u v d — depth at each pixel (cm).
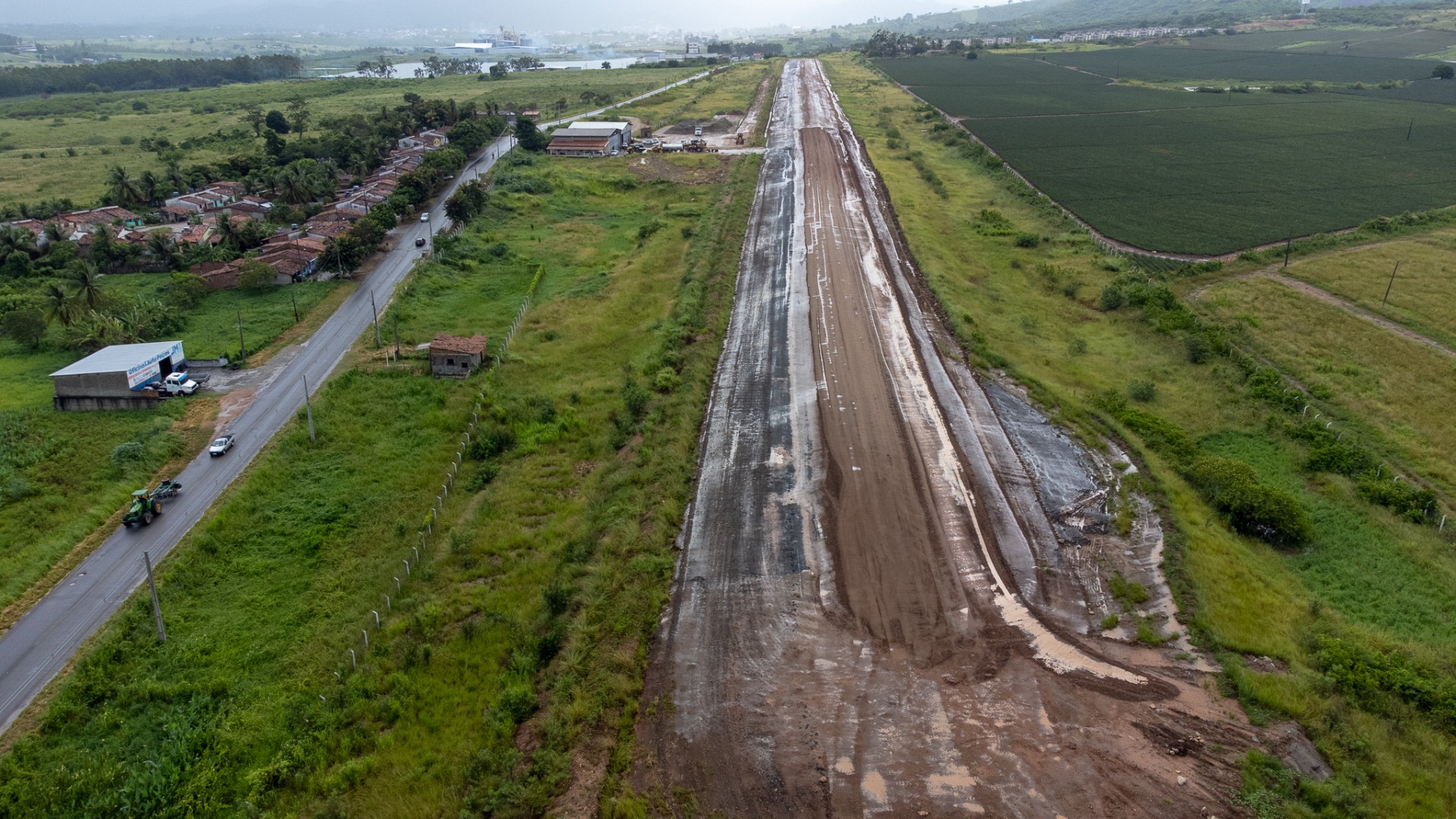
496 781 2862
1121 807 2698
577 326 6938
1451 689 3109
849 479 4531
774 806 2742
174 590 3956
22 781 2975
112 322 6738
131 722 3259
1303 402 5419
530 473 4909
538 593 3881
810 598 3706
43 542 4291
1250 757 2836
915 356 5991
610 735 3027
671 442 4928
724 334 6544
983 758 2895
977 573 3850
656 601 3681
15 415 5541
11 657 3538
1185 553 3938
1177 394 5719
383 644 3612
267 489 4791
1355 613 3688
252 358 6488
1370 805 2648
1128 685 3200
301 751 3056
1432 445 5022
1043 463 4809
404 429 5459
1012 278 7844
